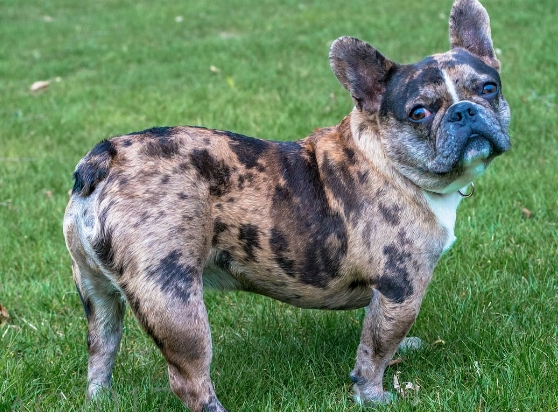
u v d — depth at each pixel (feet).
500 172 6.52
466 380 4.58
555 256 5.45
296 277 4.37
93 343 4.48
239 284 4.44
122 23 15.11
